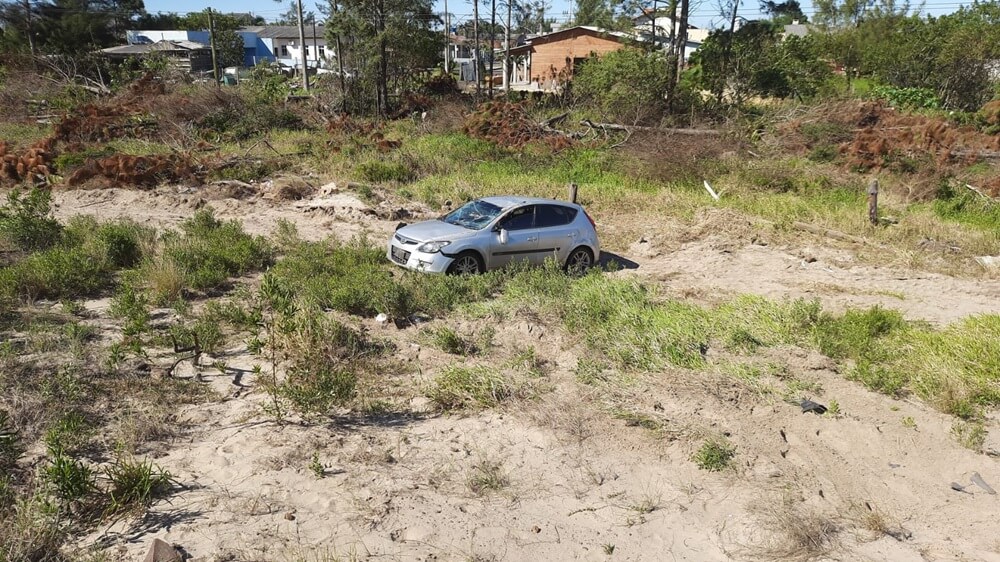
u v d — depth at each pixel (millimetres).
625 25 32312
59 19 41062
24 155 20797
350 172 20672
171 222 15422
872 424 6684
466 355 8227
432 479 5570
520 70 51719
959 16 39656
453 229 11531
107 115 26656
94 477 5121
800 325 9195
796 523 5141
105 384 6766
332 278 10445
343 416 6617
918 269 12883
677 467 5957
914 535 5203
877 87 35188
